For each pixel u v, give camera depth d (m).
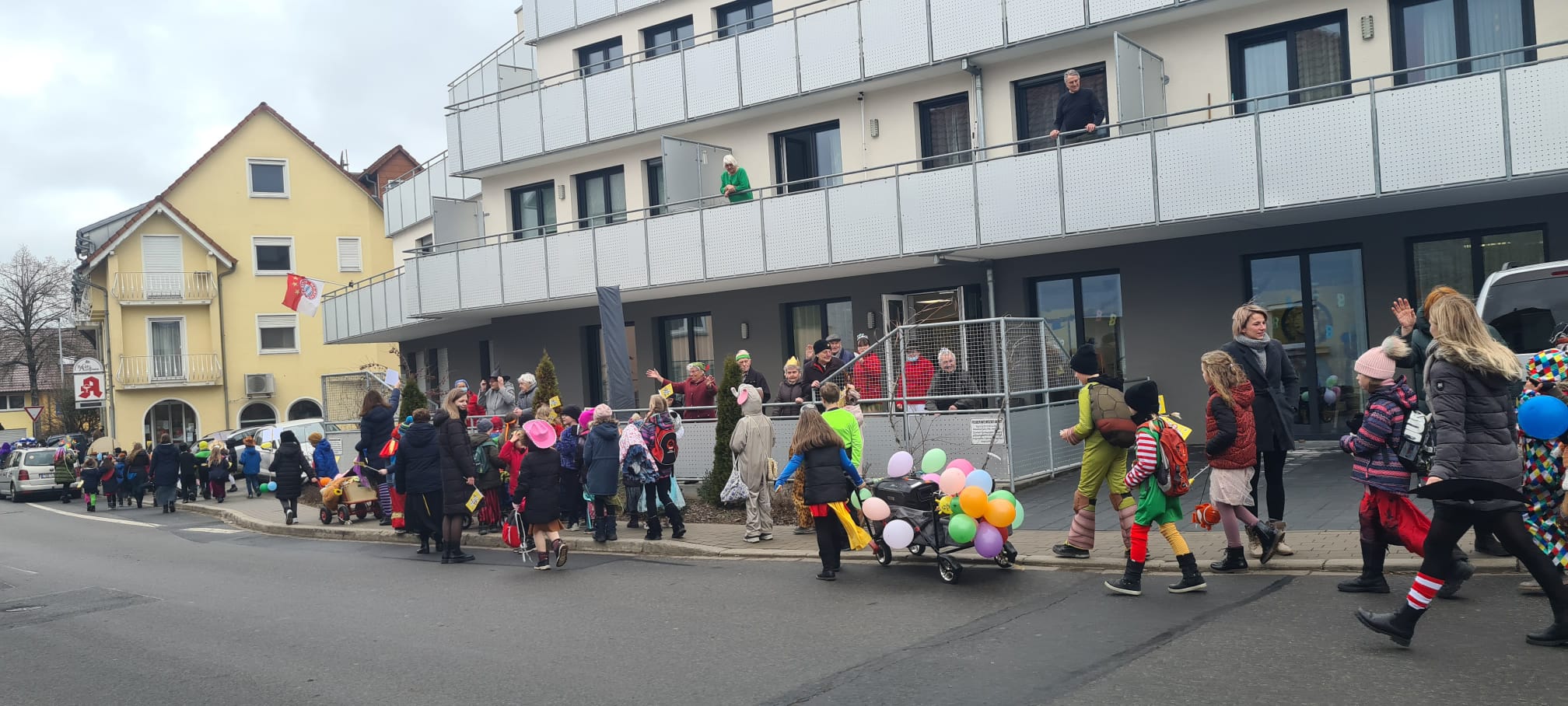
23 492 34.09
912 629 7.50
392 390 24.42
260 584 11.65
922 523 9.36
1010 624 7.44
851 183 17.62
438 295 23.97
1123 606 7.65
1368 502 7.32
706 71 20.72
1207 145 14.13
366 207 48.69
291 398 46.84
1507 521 5.86
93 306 46.25
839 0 20.14
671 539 12.56
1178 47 16.27
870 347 14.99
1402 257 14.47
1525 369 8.88
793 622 7.99
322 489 17.61
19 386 69.69
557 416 15.18
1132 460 8.81
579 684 6.62
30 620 10.12
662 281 20.20
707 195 20.92
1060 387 14.70
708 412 16.66
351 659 7.70
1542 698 5.16
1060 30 16.56
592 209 24.20
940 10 17.75
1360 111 13.05
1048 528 11.08
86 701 6.97
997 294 18.06
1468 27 14.32
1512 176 12.09
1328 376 15.34
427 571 11.94
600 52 24.59
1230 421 8.12
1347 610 7.01
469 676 6.97
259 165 46.84
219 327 45.47
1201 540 9.72
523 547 12.16
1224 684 5.68
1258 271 15.80
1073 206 15.27
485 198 26.09
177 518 22.95
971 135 18.25
